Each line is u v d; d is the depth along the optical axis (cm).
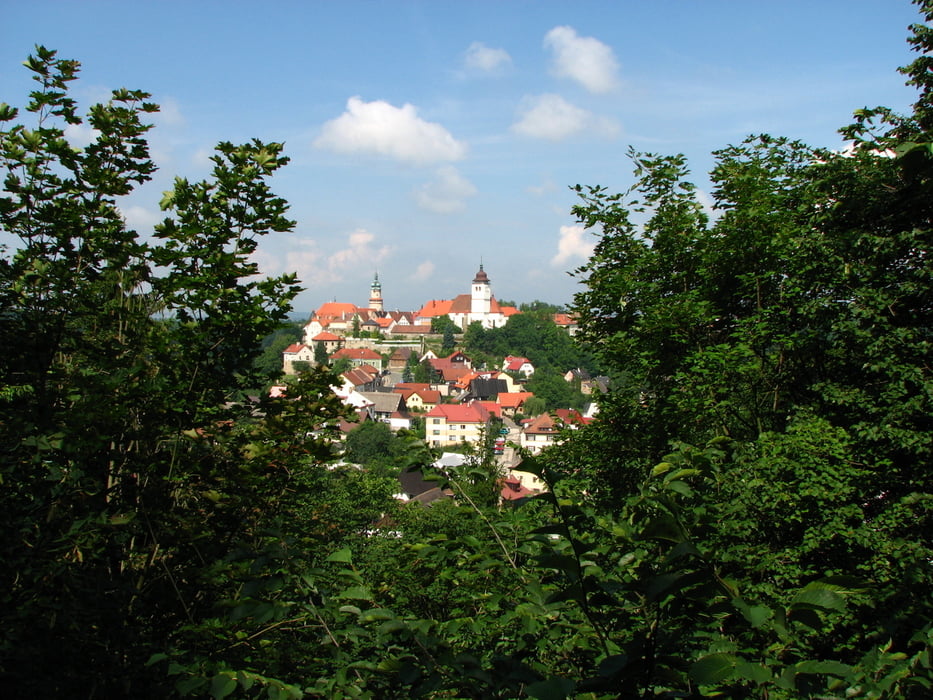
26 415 515
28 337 547
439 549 443
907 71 925
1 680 364
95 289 590
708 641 304
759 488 785
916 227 937
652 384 1341
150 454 577
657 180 1388
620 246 1424
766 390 1159
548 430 7194
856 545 808
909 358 879
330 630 352
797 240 1041
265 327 591
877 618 519
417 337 16175
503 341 14500
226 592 526
